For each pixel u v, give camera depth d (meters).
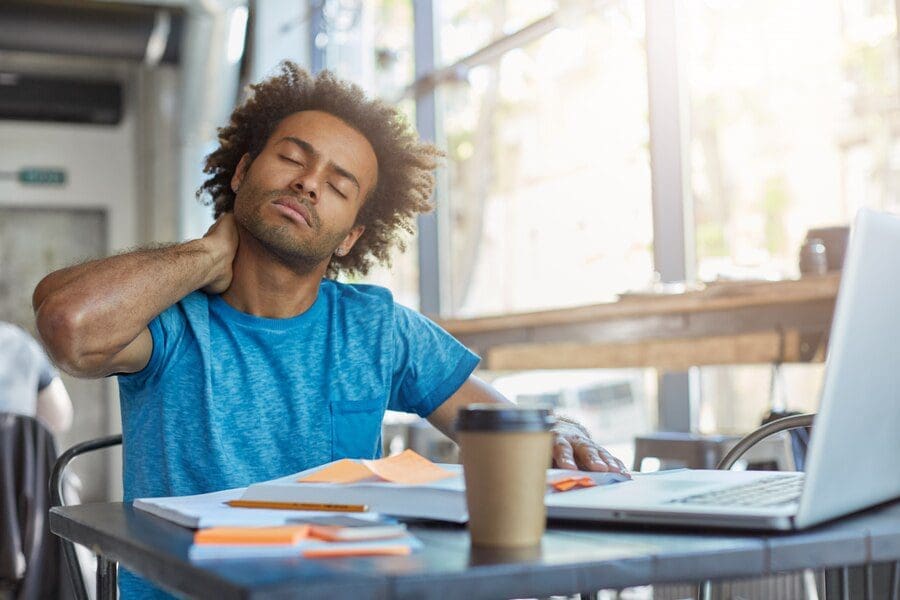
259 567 0.70
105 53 6.49
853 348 0.81
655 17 3.61
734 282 2.42
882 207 3.21
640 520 0.87
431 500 0.92
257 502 0.98
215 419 1.40
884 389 0.88
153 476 1.39
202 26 5.78
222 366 1.43
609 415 4.00
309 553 0.74
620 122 3.89
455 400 1.64
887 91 3.16
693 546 0.78
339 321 1.54
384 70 5.55
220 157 1.78
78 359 1.33
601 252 4.01
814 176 3.42
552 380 4.16
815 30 3.38
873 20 3.19
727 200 3.57
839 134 3.33
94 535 0.92
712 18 3.59
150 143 7.91
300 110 1.67
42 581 2.83
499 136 4.66
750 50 3.56
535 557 0.74
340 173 1.53
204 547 0.75
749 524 0.83
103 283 1.35
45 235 7.93
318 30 6.57
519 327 3.12
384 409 1.53
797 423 1.45
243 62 6.76
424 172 1.80
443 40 5.05
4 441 2.84
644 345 2.81
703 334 2.56
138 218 8.02
